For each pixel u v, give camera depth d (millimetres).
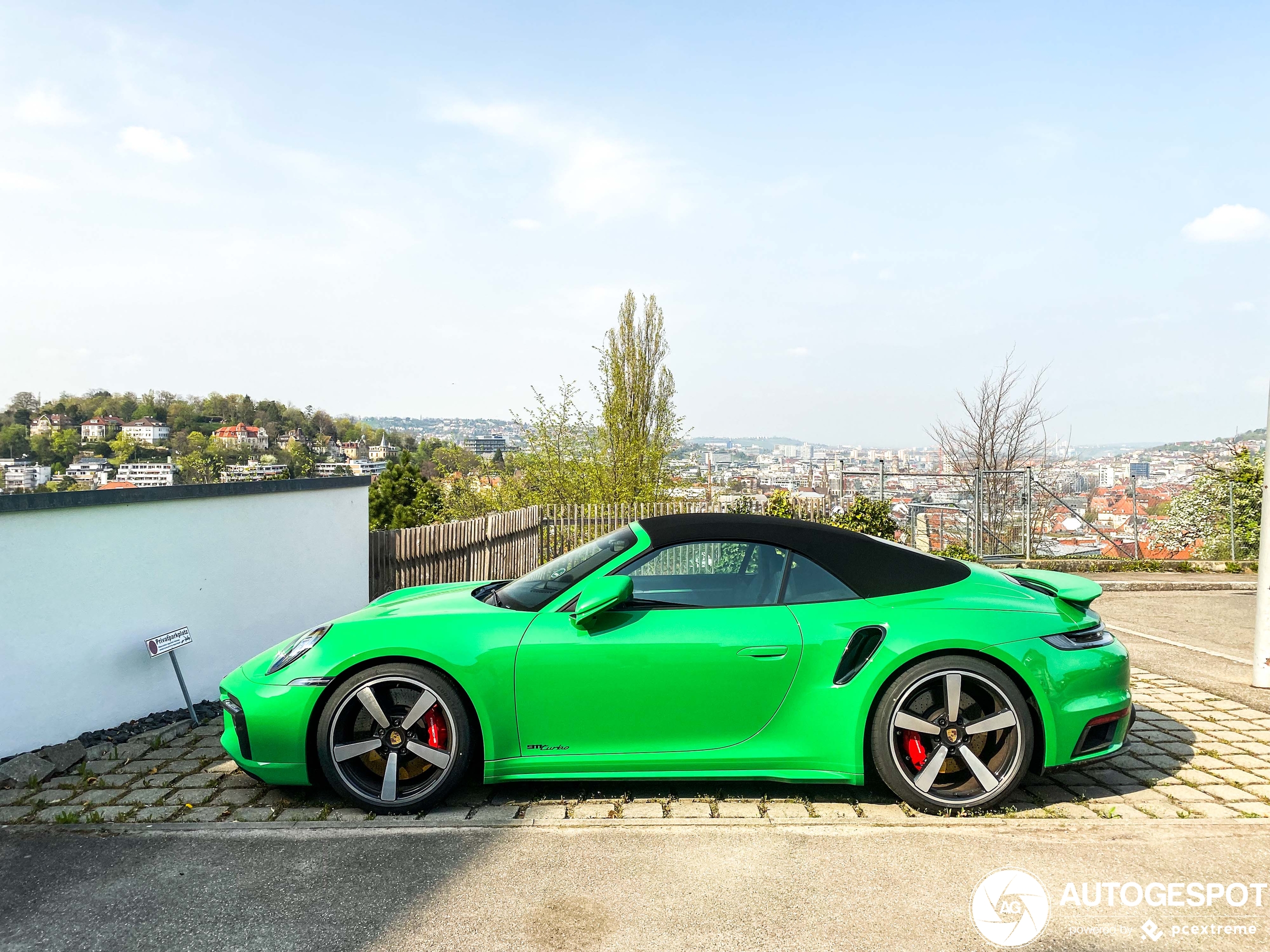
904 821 3572
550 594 3963
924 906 2844
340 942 2637
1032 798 3871
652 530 4098
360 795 3686
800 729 3719
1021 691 3709
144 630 5227
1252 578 13188
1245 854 3254
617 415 23594
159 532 5352
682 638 3697
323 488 7059
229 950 2594
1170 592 11984
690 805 3771
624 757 3729
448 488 19891
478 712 3676
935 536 15500
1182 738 4793
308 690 3678
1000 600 3852
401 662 3703
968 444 20875
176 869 3143
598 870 3115
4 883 3045
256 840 3396
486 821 3586
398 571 8641
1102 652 3779
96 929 2725
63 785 4059
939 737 3672
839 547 3990
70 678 4730
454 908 2838
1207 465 15984
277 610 6461
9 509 4367
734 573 3900
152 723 5086
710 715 3715
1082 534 15711
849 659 3699
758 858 3217
